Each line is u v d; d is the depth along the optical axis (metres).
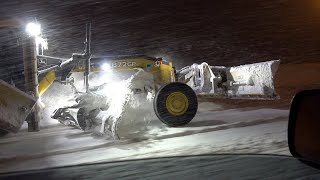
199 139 6.40
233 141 6.04
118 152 5.64
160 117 7.54
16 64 8.02
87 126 7.34
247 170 3.51
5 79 7.93
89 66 8.09
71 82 8.54
